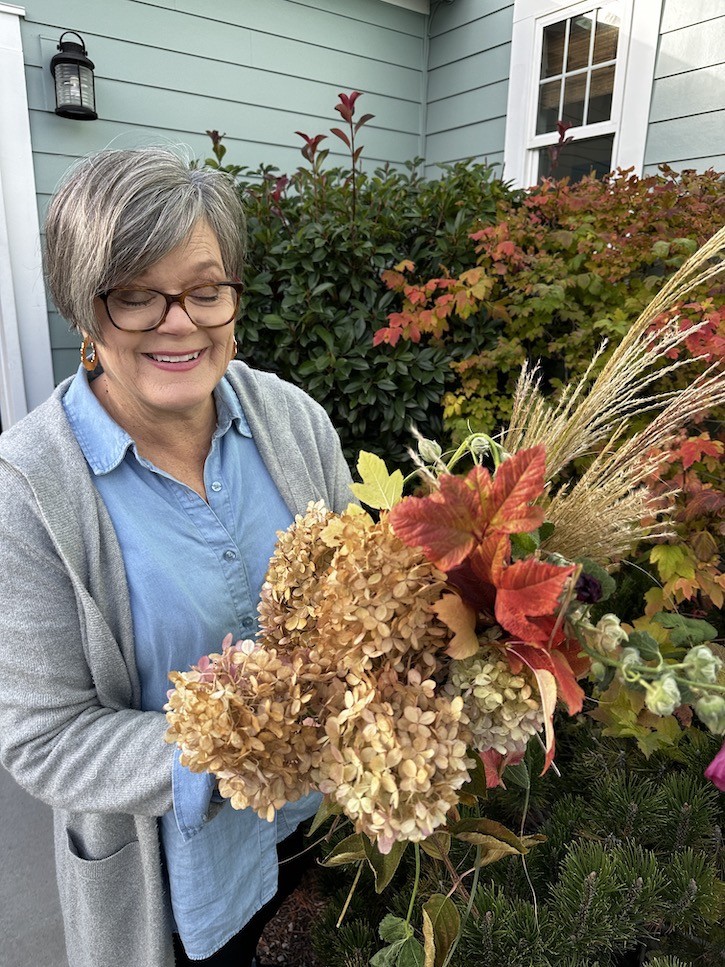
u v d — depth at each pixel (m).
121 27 3.08
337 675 0.60
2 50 2.79
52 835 1.96
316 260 2.49
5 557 0.78
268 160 3.70
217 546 0.93
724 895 1.22
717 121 2.90
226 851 0.96
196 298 0.80
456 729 0.54
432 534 0.54
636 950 1.31
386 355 2.55
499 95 3.79
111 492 0.86
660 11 3.00
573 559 0.65
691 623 1.41
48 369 3.19
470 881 1.30
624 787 1.46
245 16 3.40
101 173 0.74
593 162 3.54
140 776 0.78
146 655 0.88
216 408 0.99
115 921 0.98
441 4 3.97
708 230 2.27
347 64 3.82
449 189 2.70
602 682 0.53
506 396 2.48
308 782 0.59
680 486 1.71
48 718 0.81
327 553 0.73
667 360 1.95
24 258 3.03
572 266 2.35
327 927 1.36
